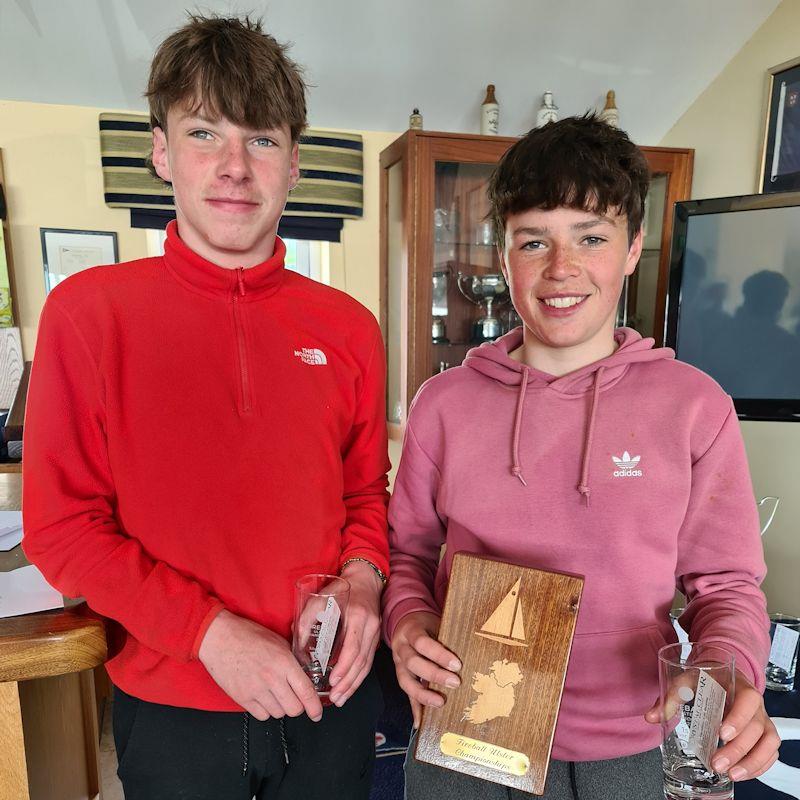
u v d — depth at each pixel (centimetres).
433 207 254
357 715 97
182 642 77
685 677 71
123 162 264
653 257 278
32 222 265
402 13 237
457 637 79
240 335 90
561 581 76
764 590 239
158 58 87
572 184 87
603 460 89
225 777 85
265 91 85
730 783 71
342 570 96
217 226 87
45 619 77
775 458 233
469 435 96
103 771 166
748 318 187
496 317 278
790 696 136
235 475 86
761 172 246
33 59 240
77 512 79
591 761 87
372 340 105
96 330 82
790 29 236
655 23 249
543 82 274
